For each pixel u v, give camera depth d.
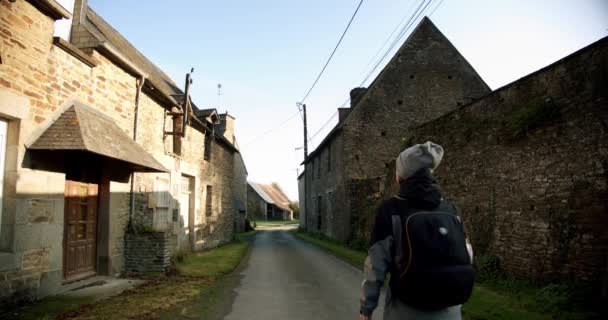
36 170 5.75
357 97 22.28
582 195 6.20
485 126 8.88
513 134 7.73
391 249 2.20
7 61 5.17
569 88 6.71
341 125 18.84
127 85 8.48
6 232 5.30
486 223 8.57
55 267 6.15
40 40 5.81
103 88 7.52
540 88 7.43
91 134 6.14
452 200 10.06
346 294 7.12
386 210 2.27
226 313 5.68
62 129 5.93
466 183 9.48
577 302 5.64
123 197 8.40
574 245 6.25
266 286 7.82
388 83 19.62
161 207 10.33
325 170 23.08
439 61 20.16
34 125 5.69
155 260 8.49
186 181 13.00
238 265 10.95
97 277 7.59
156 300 6.19
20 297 5.41
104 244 7.78
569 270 6.28
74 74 6.62
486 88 20.12
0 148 5.30
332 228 20.64
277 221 58.47
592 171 6.09
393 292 2.25
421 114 19.45
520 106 7.92
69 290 6.57
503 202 8.05
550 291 6.07
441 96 19.73
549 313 5.41
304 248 16.48
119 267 8.20
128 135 8.05
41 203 5.84
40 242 5.81
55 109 6.13
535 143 7.28
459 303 2.07
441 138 10.88
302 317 5.53
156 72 14.05
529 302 6.00
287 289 7.53
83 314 5.23
